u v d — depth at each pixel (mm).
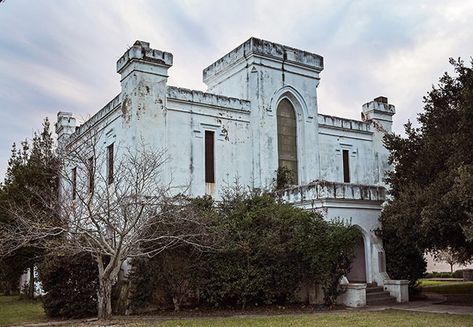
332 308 18141
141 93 21297
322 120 27938
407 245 21359
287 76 26438
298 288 19453
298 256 18703
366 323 13688
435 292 24656
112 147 23797
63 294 17953
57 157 22234
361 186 21156
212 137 23672
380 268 21031
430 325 13156
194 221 16516
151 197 16609
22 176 24672
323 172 27469
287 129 26484
